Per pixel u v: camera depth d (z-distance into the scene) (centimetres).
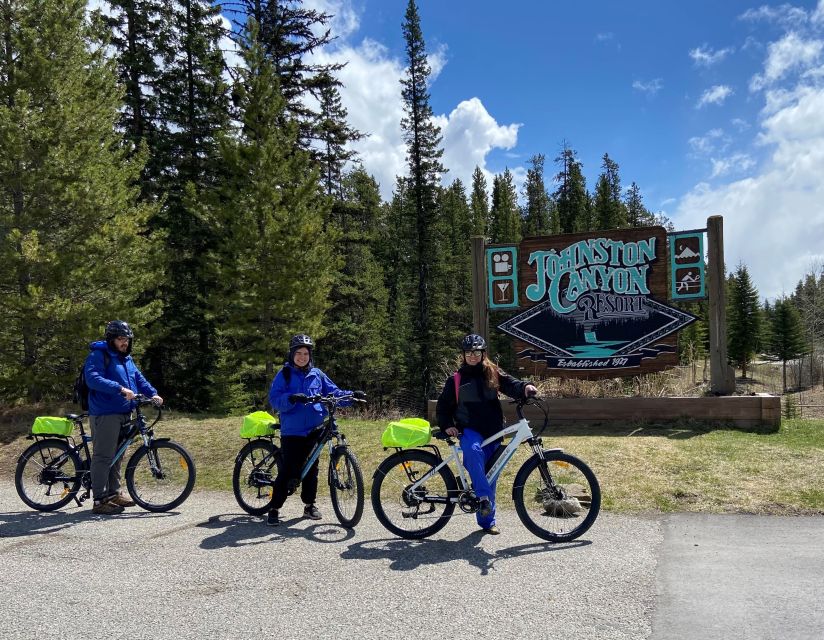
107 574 428
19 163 1178
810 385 5578
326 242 1741
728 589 365
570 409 923
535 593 369
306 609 358
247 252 1569
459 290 4572
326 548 477
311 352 573
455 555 448
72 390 1304
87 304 1239
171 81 2116
